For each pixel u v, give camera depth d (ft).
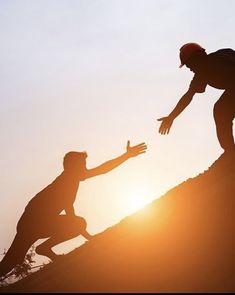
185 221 26.50
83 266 25.95
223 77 28.96
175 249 24.90
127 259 25.16
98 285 23.89
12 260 28.55
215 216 25.99
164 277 23.41
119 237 27.78
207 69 29.09
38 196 28.73
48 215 28.53
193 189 28.99
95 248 27.84
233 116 29.04
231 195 26.78
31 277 27.99
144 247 25.75
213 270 23.20
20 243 28.53
